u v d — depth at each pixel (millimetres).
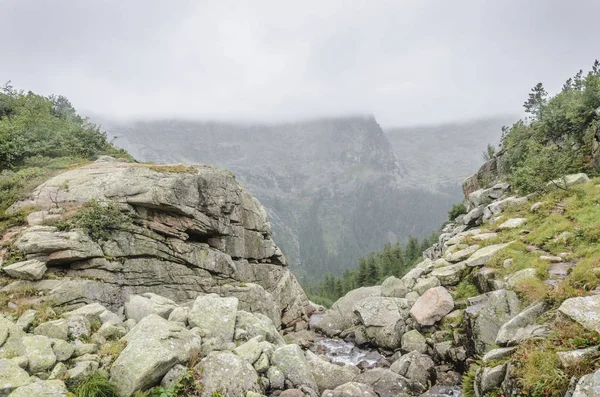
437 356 19000
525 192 32000
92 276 16734
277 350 14812
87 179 20547
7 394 8898
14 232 17406
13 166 25906
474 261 22797
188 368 12125
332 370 15867
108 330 13109
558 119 35562
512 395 9625
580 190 24906
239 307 23578
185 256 21625
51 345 10930
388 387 15398
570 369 8625
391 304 24188
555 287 13992
